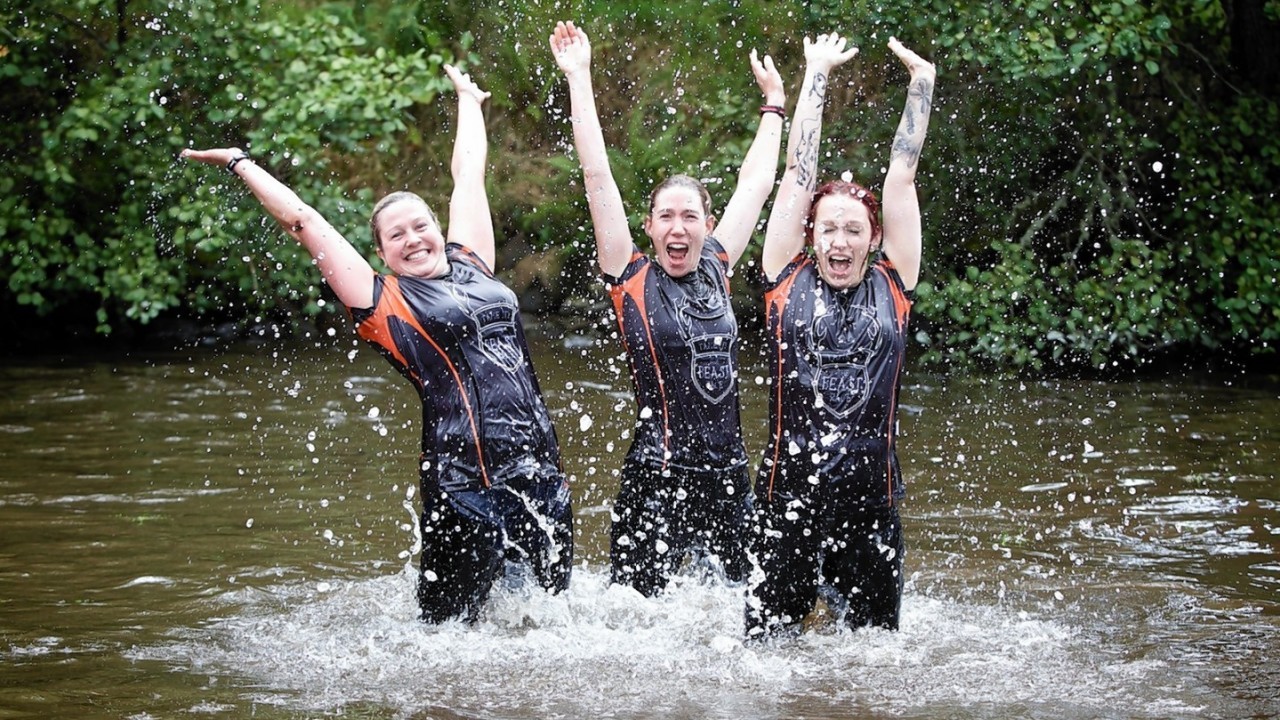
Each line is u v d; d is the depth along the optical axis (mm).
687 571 5445
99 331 12391
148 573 5582
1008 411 9695
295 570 5656
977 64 11828
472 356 4742
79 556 5840
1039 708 4012
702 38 13719
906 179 4711
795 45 13406
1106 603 5195
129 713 3938
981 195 12586
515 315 4914
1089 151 12414
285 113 12430
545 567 4891
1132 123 12414
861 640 4668
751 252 13055
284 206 4688
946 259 12602
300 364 11984
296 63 12711
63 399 10109
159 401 10023
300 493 7086
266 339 13523
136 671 4340
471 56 13891
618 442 8398
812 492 4496
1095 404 10023
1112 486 7277
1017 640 4695
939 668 4379
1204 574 5633
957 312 11570
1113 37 11422
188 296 13055
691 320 5098
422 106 14586
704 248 5262
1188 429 8977
